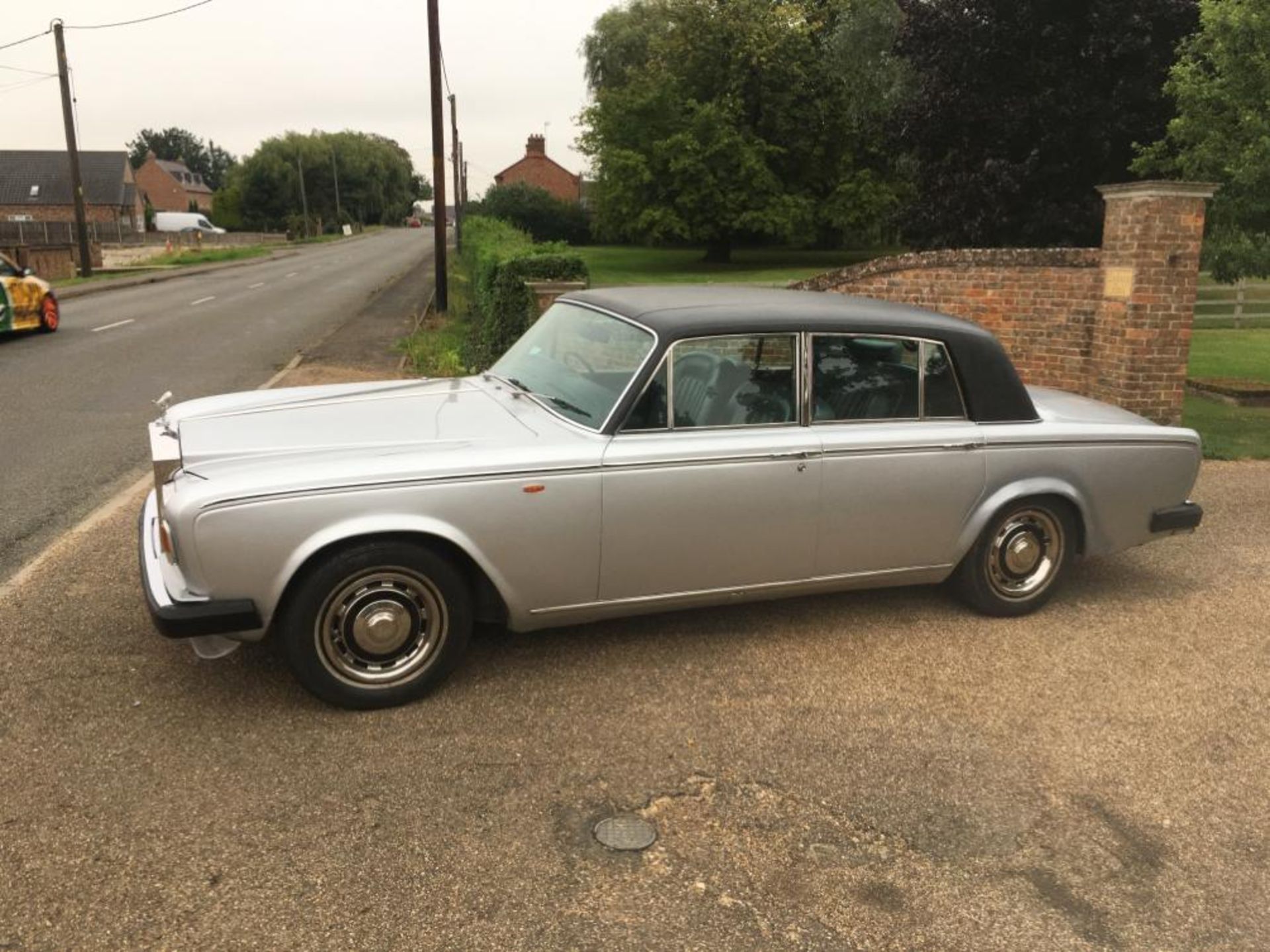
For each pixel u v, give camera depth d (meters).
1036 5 16.31
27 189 80.06
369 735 3.46
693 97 40.81
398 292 25.84
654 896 2.68
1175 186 8.06
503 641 4.30
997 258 9.58
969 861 2.88
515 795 3.12
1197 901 2.75
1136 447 4.71
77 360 13.16
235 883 2.66
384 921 2.54
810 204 39.94
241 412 4.14
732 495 3.94
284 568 3.36
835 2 35.81
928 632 4.52
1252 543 5.94
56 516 5.94
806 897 2.70
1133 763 3.44
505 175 89.50
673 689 3.89
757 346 4.03
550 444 3.74
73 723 3.47
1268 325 17.53
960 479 4.36
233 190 114.81
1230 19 8.98
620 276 35.31
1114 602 4.96
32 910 2.53
